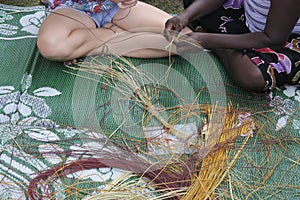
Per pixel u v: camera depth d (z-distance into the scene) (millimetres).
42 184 1604
